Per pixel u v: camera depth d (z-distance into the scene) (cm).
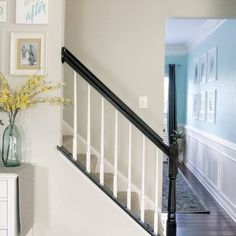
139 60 308
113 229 233
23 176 205
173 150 226
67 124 313
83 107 310
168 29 543
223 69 425
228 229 336
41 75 232
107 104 307
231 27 391
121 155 306
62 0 234
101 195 232
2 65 235
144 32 306
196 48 613
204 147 530
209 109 500
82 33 309
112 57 308
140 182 304
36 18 232
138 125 230
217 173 447
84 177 232
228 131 398
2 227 192
